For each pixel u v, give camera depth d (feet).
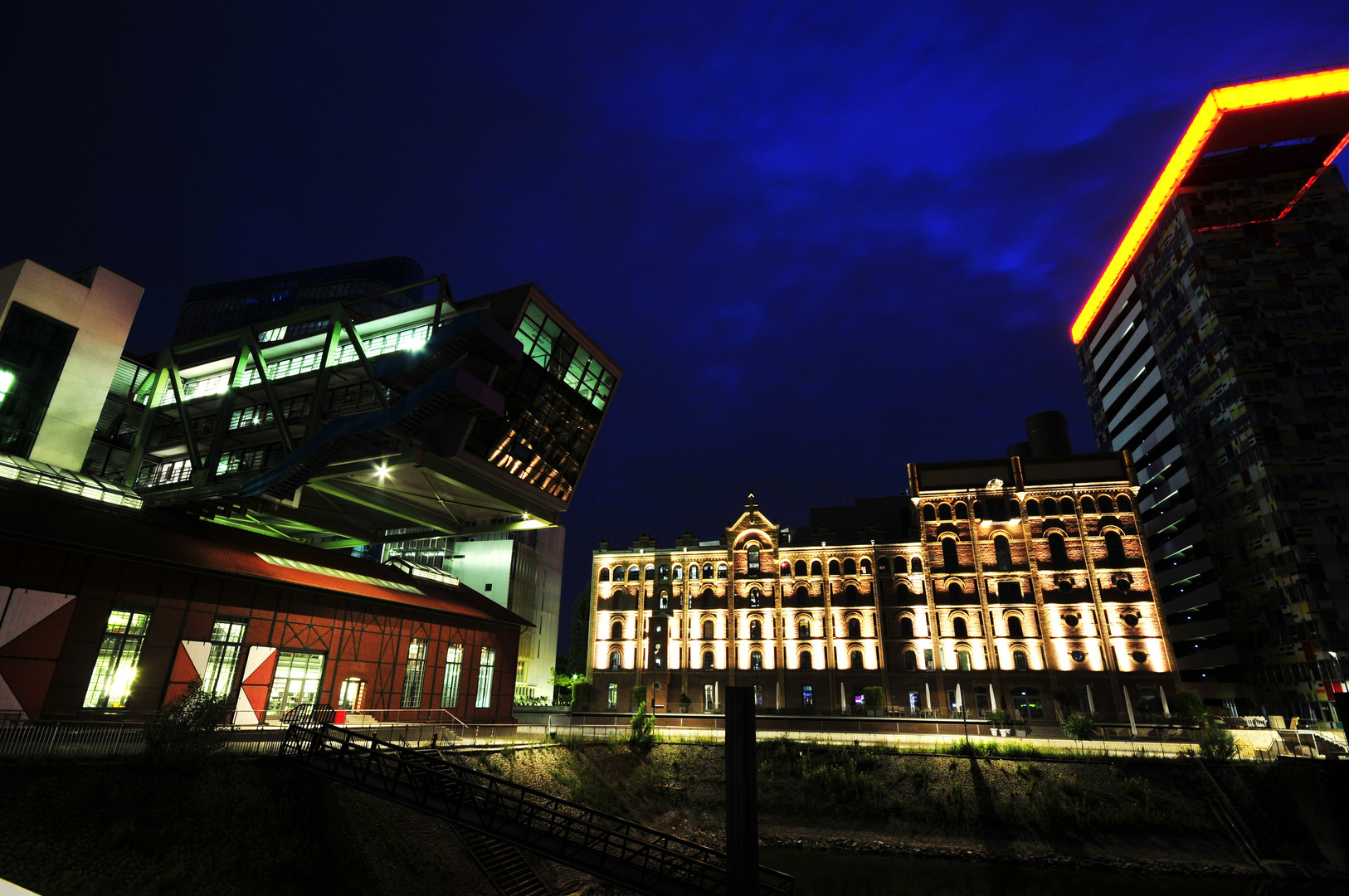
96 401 151.74
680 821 126.52
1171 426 267.80
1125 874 111.75
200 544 115.65
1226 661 231.71
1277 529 210.59
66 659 90.12
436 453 141.08
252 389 156.15
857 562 231.91
